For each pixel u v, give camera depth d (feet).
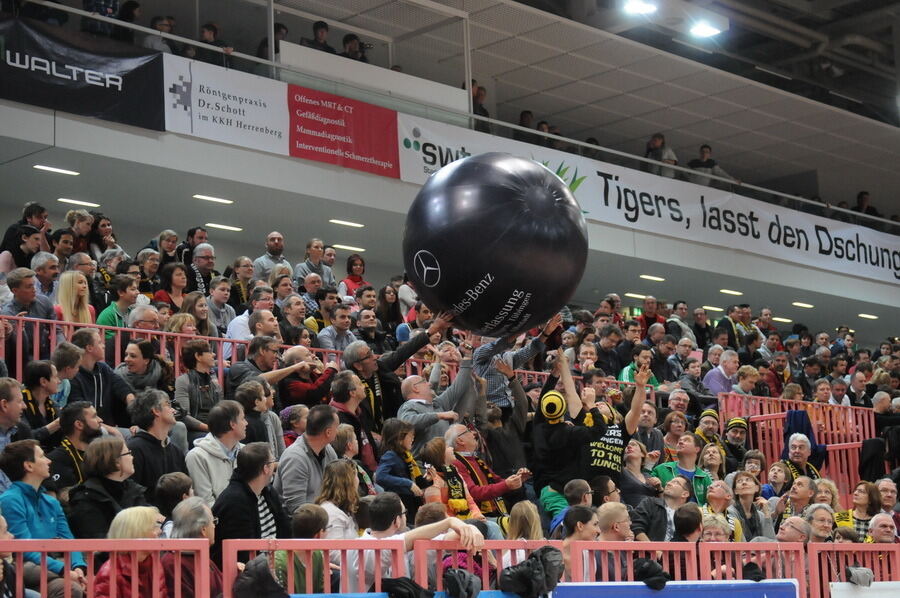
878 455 54.03
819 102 92.48
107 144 53.62
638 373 39.75
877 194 110.01
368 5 72.28
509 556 26.14
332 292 46.29
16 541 18.26
